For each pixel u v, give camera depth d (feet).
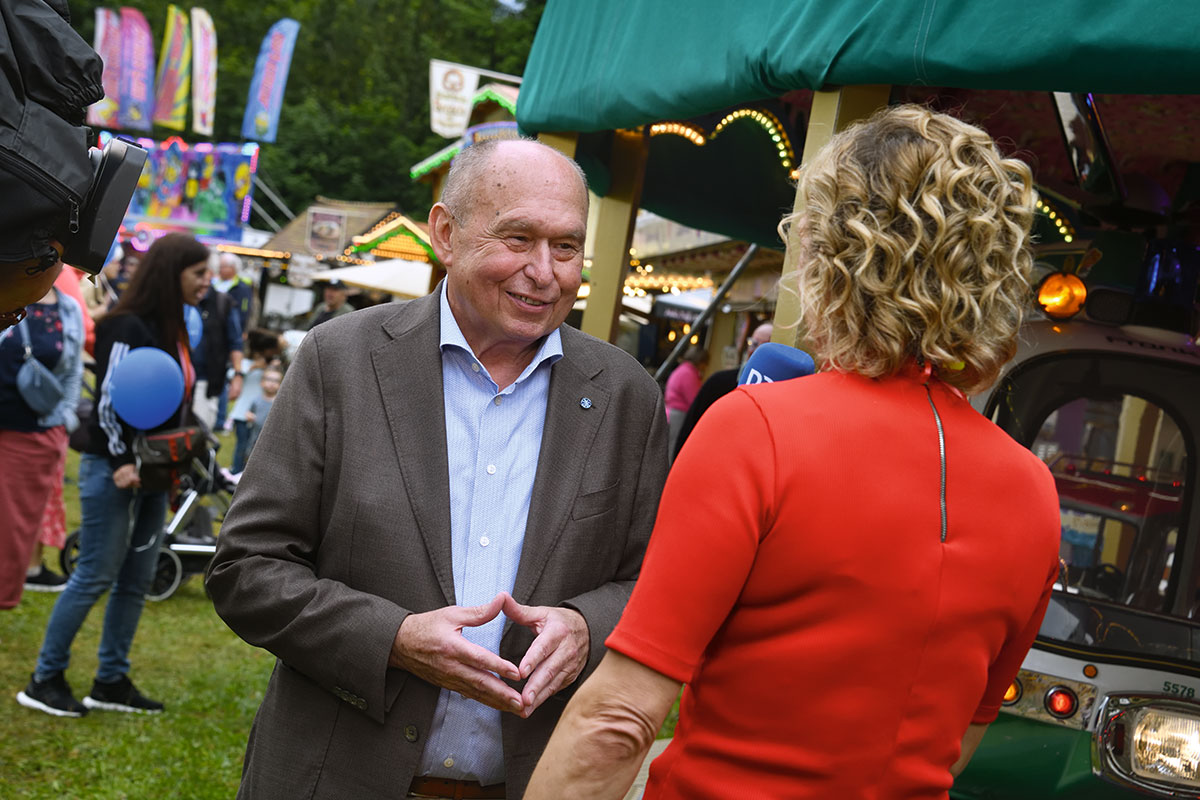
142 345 14.32
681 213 18.94
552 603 6.35
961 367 4.39
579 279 6.44
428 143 169.37
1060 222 11.88
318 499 6.35
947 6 6.78
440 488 6.31
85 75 6.14
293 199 161.89
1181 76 5.88
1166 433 11.11
